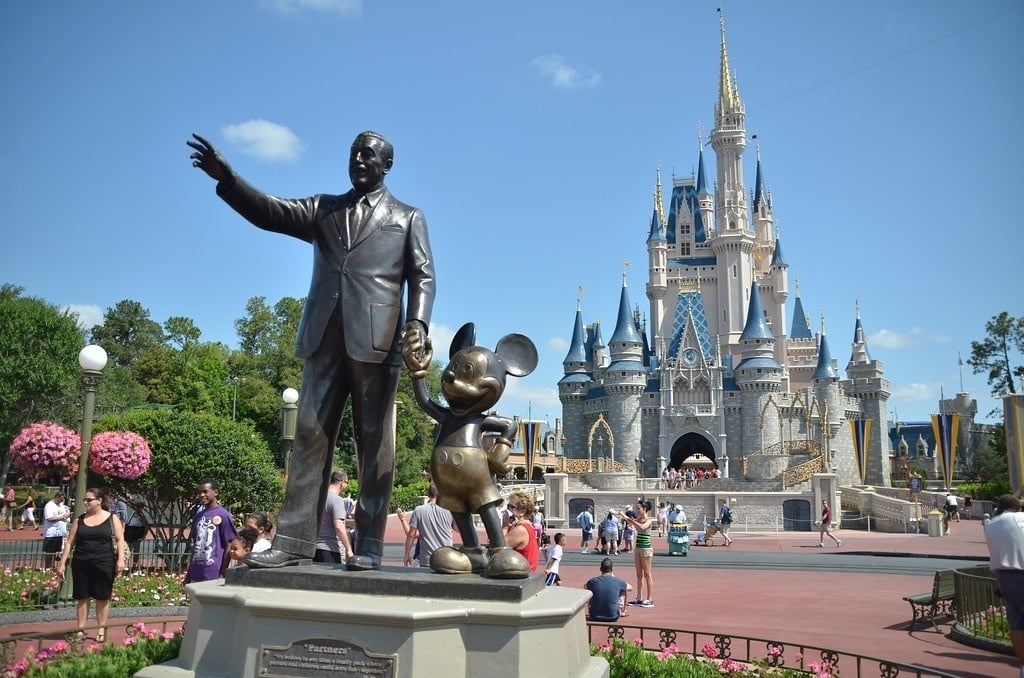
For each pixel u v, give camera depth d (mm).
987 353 72562
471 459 6211
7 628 11086
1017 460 13477
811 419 83500
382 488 6805
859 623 14227
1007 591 9055
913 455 131750
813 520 48719
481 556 6227
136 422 17047
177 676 5719
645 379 97438
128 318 94500
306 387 6914
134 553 15305
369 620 5191
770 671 8188
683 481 68812
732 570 24844
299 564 6566
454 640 5277
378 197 7105
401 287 7043
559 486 53000
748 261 119688
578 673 5746
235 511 17750
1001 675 9797
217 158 6566
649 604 16328
